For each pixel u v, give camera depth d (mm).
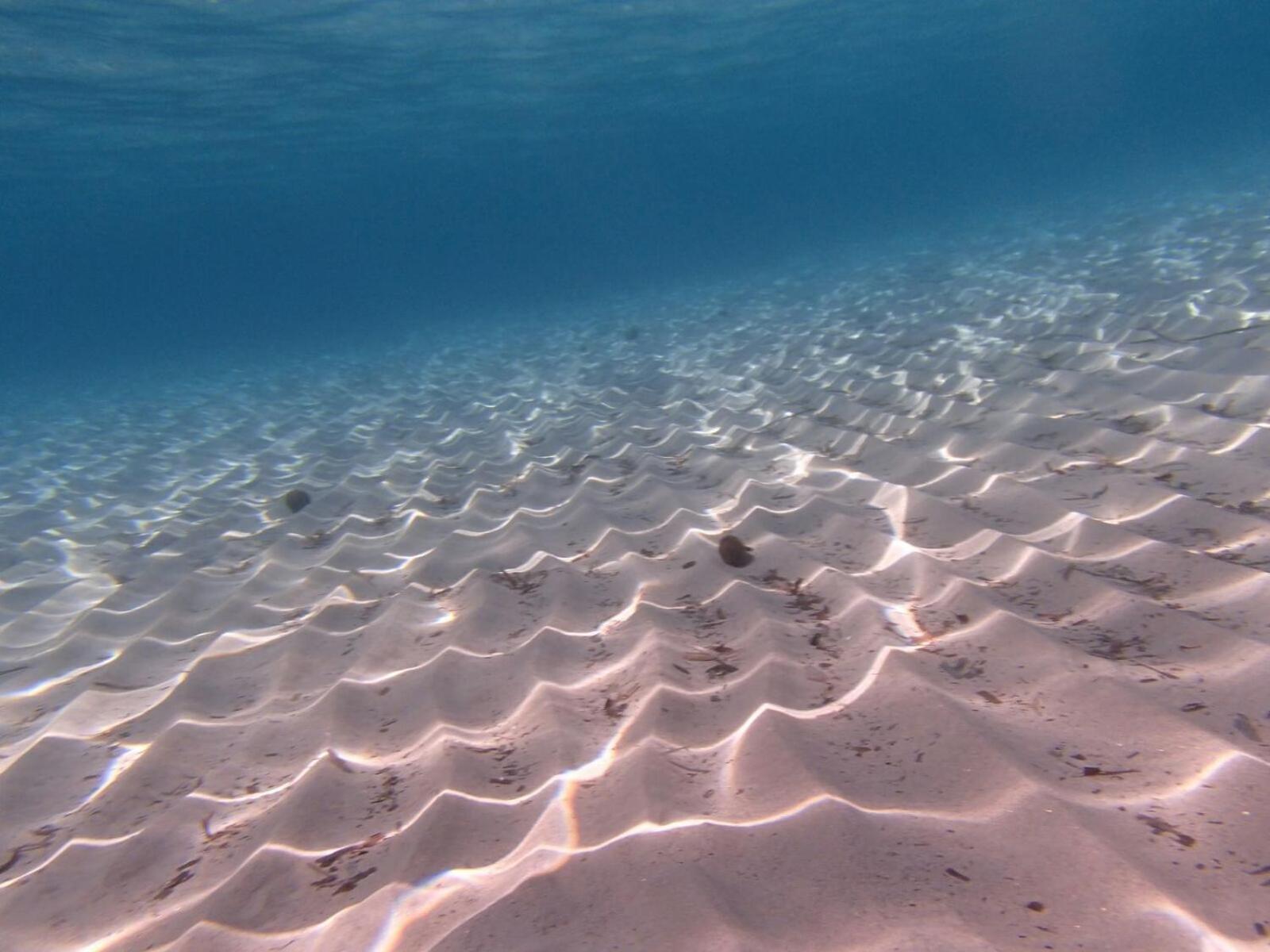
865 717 2430
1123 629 2727
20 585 5531
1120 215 18344
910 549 3775
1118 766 2037
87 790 2803
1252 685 2287
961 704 2402
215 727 3104
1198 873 1645
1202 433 4586
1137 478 4148
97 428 13625
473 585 4137
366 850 2182
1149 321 7645
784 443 6215
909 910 1646
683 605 3594
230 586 4938
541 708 2812
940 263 17234
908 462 5156
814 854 1834
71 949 2016
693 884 1772
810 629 3158
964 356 7977
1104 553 3379
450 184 71312
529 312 27969
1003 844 1808
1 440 13734
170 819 2516
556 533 4902
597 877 1854
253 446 10125
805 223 60000
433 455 7973
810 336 11453
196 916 2012
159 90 21281
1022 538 3707
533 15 20156
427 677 3205
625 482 5789
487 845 2094
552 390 10812
